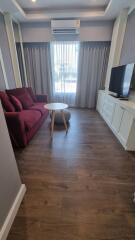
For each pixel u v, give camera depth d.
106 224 1.09
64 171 1.67
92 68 4.29
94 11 3.35
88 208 1.22
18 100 2.71
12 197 1.11
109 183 1.50
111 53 3.71
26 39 3.99
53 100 4.83
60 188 1.42
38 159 1.90
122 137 2.29
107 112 3.21
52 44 4.13
